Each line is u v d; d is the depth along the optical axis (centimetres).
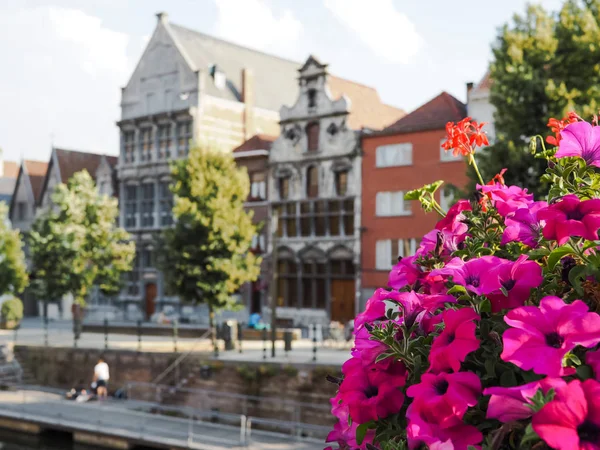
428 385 189
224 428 2028
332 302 3681
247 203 3994
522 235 230
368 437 224
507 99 1866
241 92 4691
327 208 3678
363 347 232
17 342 3150
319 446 1788
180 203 2900
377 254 3519
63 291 3562
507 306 201
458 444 179
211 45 4859
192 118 4325
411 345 215
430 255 264
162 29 4531
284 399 2222
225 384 2372
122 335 3450
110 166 4778
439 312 226
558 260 199
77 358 2867
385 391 212
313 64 3741
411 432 182
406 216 3428
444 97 3531
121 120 4659
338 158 3650
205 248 2833
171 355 2570
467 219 260
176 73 4441
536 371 163
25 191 5456
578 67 1883
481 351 199
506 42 1934
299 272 3775
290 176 3841
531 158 1777
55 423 2161
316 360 2261
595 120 254
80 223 3653
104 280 3709
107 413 2300
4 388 2858
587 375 168
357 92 4100
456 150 271
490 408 168
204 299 2912
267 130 4869
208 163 2966
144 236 4541
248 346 2777
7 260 4244
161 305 4369
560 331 170
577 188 233
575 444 148
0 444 2245
